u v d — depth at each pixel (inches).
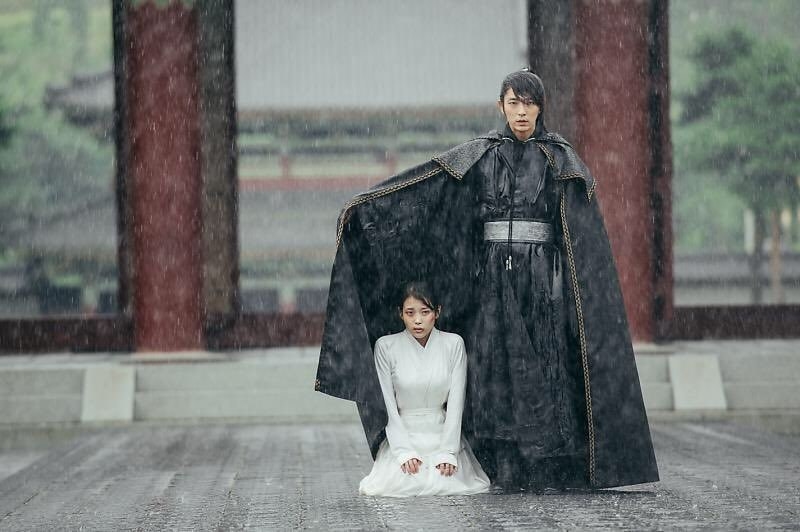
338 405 879.7
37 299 2160.4
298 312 1072.2
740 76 1894.7
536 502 401.1
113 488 500.4
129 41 905.5
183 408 871.1
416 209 438.3
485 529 350.3
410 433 426.9
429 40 2244.1
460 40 2250.2
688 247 2049.7
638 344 906.1
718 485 455.8
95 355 1038.4
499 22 2256.4
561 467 433.7
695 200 2009.1
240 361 909.2
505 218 432.5
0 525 403.2
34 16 2177.7
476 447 437.7
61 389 878.4
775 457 585.9
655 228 1058.7
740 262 2037.4
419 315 425.4
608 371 425.4
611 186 910.4
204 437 765.3
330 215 2501.2
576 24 914.7
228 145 1120.2
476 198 438.3
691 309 1067.3
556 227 437.1
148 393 878.4
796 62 1883.6
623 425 424.5
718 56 1900.8
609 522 361.1
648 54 919.0
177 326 911.0
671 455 598.5
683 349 979.3
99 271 2183.8
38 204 2161.7
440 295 444.5
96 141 2186.3
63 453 671.1
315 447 682.2
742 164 1948.8
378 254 441.1
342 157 2447.1
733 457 586.2
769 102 1897.1
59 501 462.0
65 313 2165.4
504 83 436.8
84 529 389.1
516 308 428.5
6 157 2139.5
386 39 2203.5
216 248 1099.3
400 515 379.2
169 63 906.1
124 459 631.8
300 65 2207.2
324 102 2262.6
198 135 914.7
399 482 419.8
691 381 871.7
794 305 1072.8
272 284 2519.7
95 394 866.8
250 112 2272.4
